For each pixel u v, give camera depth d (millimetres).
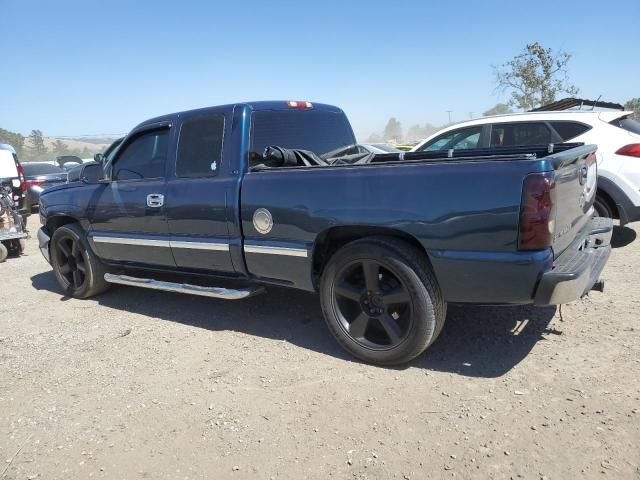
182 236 4469
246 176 4031
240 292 4176
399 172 3293
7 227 8242
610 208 6121
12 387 3652
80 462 2766
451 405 3041
